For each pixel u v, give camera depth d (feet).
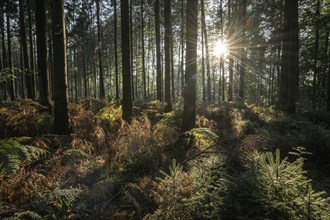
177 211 12.45
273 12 66.08
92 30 124.06
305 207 12.14
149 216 12.54
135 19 96.63
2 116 24.39
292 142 22.09
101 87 81.05
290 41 37.68
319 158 20.42
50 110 31.40
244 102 57.21
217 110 41.73
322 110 43.83
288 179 13.75
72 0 93.15
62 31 23.58
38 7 32.71
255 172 14.76
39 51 32.89
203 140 22.74
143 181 16.34
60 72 23.67
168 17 47.37
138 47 134.00
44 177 14.65
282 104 42.83
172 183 13.94
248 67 89.66
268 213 12.42
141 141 20.67
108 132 24.99
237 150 20.16
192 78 27.32
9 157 12.98
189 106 27.35
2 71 18.01
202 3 81.25
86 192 14.16
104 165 16.84
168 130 24.29
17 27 91.30
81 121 26.86
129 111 30.73
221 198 13.21
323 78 73.72
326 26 43.57
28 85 50.57
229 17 79.97
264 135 23.97
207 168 16.46
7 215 12.32
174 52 129.49
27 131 23.34
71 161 16.46
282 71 42.60
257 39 73.82
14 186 13.67
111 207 13.82
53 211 12.31
